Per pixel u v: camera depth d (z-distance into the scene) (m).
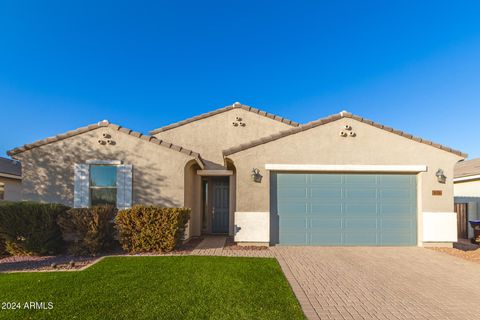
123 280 6.86
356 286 6.99
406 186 12.00
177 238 10.45
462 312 5.66
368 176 11.98
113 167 11.98
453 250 11.08
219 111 15.19
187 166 12.54
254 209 11.45
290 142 11.77
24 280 6.84
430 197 11.79
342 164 11.76
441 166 11.91
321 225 11.73
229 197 15.10
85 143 11.87
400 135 11.95
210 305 5.53
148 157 11.90
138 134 11.87
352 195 11.88
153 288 6.36
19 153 11.76
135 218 10.04
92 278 6.99
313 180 11.88
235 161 11.61
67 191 11.73
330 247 11.40
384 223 11.84
